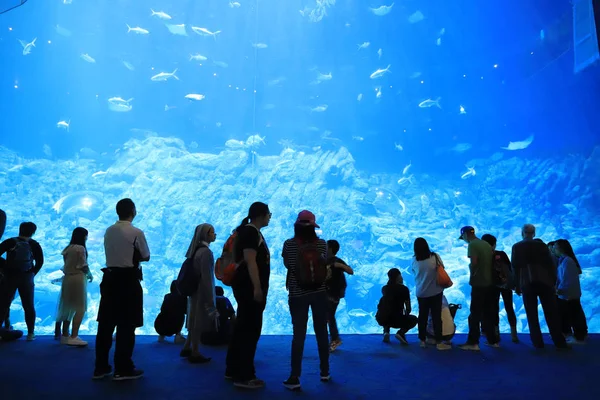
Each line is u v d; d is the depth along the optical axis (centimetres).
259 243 399
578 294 648
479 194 3712
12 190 3244
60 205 3059
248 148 3966
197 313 485
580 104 3628
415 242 609
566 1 3625
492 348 596
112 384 392
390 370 467
